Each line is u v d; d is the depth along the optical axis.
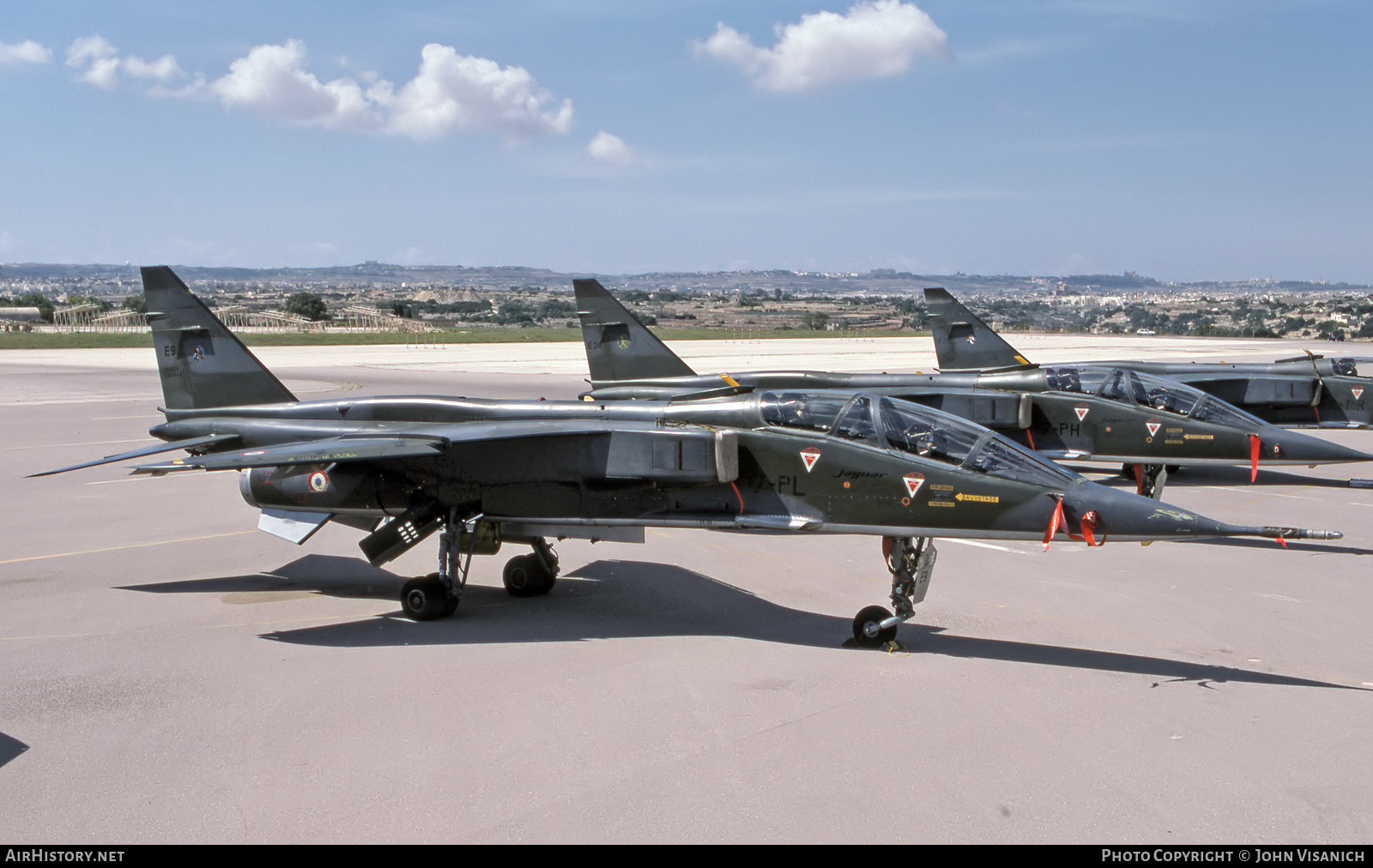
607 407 11.24
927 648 9.30
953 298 21.30
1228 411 17.00
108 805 6.16
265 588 11.88
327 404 13.10
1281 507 17.08
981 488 8.91
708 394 10.77
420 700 7.98
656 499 10.26
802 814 5.99
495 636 9.86
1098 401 18.03
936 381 20.28
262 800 6.21
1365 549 13.58
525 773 6.58
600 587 11.90
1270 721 7.43
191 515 16.55
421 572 12.77
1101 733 7.20
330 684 8.39
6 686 8.34
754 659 9.01
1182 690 8.11
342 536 14.97
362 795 6.27
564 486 10.48
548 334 120.00
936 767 6.64
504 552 13.90
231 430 13.32
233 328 132.25
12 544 14.27
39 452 23.28
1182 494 18.62
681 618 10.52
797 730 7.29
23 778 6.57
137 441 25.17
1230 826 5.84
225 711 7.75
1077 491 8.70
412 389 40.19
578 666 8.81
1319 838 5.68
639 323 20.28
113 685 8.36
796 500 9.74
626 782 6.43
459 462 10.83
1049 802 6.14
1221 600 10.95
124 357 68.00
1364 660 8.91
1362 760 6.73
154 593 11.63
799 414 9.82
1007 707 7.73
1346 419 21.33
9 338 90.44
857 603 11.05
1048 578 11.90
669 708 7.74
